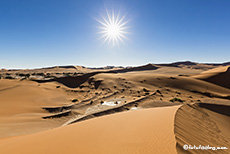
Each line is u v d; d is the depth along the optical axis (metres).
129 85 63.59
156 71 160.88
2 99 35.41
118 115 17.59
